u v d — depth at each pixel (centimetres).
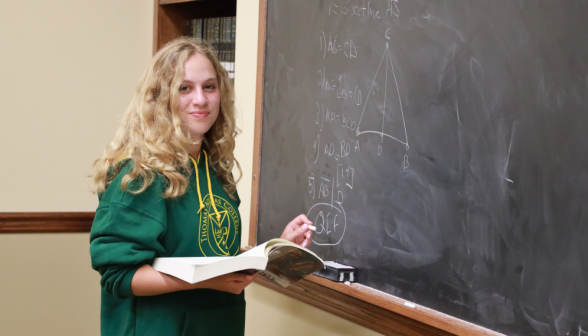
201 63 130
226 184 148
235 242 140
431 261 135
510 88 116
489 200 121
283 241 121
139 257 113
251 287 211
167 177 120
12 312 249
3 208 246
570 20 106
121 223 114
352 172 160
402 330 145
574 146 105
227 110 144
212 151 145
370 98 153
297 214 182
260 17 200
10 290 249
